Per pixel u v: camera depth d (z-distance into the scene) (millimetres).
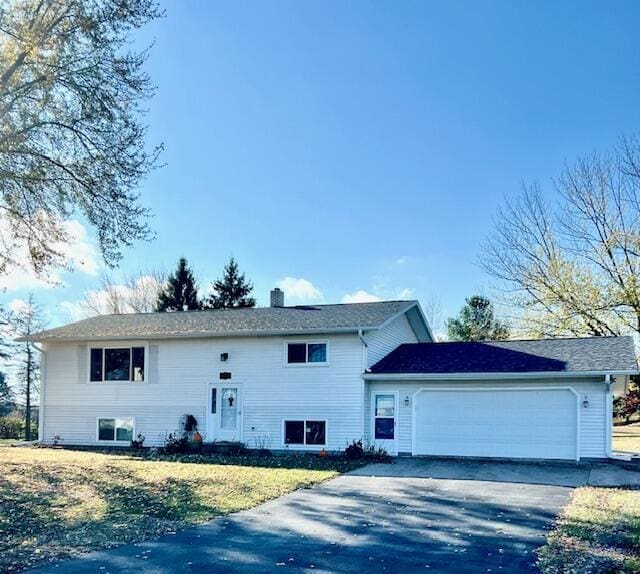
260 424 19578
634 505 10336
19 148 14406
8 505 10117
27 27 13789
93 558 7137
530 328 29422
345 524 9070
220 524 9047
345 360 18812
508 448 17062
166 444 19953
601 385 16312
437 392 18047
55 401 22297
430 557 7238
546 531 8555
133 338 21156
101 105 14742
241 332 19719
